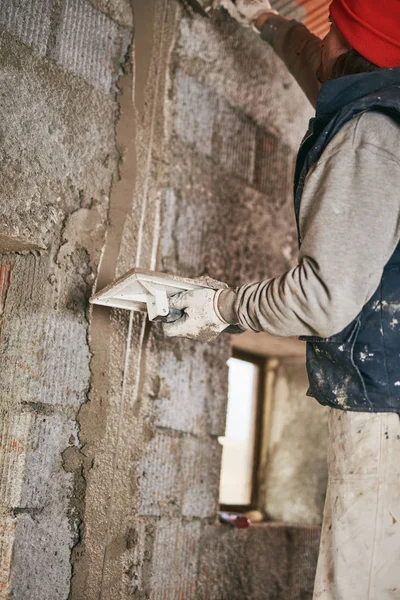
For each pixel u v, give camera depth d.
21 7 1.60
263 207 2.39
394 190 1.12
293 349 2.80
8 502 1.52
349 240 1.08
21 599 1.50
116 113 1.83
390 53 1.25
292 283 1.12
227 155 2.24
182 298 1.29
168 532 1.88
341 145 1.17
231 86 2.26
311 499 2.76
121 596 1.72
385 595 1.16
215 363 2.11
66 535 1.60
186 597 1.91
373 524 1.17
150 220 1.91
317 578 1.23
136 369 1.83
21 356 1.61
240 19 2.20
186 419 1.98
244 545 2.15
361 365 1.20
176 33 2.04
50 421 1.60
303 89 2.05
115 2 1.85
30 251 1.66
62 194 1.67
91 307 1.71
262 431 2.99
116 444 1.75
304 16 2.29
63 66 1.69
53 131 1.65
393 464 1.18
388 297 1.19
